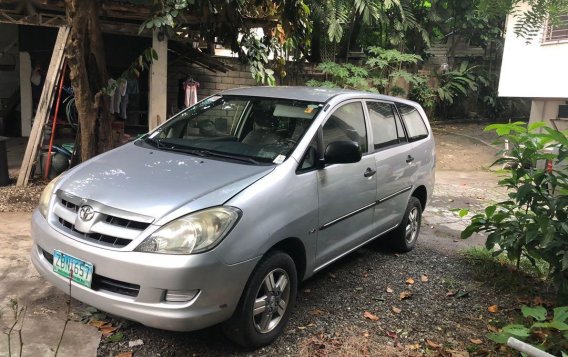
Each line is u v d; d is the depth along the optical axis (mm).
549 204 3971
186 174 3336
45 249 3238
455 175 10594
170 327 2799
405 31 14070
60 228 3184
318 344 3406
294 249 3602
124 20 8172
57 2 7082
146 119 11227
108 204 3027
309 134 3766
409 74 13508
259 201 3125
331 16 11938
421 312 4043
